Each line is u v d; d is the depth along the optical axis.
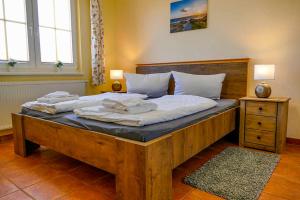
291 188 1.62
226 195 1.51
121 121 1.54
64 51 3.60
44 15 3.30
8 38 2.93
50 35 3.39
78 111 1.86
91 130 1.63
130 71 4.13
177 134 1.57
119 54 4.28
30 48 3.13
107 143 1.50
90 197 1.55
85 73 3.86
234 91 2.93
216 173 1.83
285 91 2.65
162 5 3.58
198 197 1.52
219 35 3.07
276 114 2.32
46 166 2.07
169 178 1.47
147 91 3.22
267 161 2.08
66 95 2.40
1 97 2.78
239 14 2.89
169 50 3.59
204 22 3.17
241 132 2.56
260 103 2.41
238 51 2.94
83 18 3.76
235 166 1.97
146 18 3.81
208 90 2.81
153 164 1.33
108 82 4.25
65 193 1.60
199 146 1.88
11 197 1.54
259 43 2.78
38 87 3.13
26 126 2.25
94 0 3.71
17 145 2.37
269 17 2.68
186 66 3.33
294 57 2.56
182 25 3.38
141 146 1.29
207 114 2.03
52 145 1.98
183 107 1.90
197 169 1.92
